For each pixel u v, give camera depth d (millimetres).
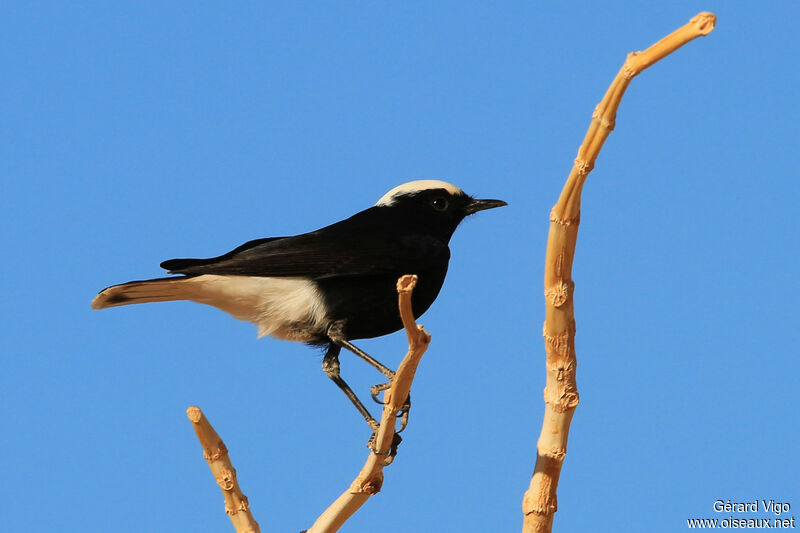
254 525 9992
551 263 8719
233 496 9852
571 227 8531
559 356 9094
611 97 7805
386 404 9039
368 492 9852
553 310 8875
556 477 9445
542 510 9438
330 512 10078
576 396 9211
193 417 9555
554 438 9320
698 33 7160
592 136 7996
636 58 7527
